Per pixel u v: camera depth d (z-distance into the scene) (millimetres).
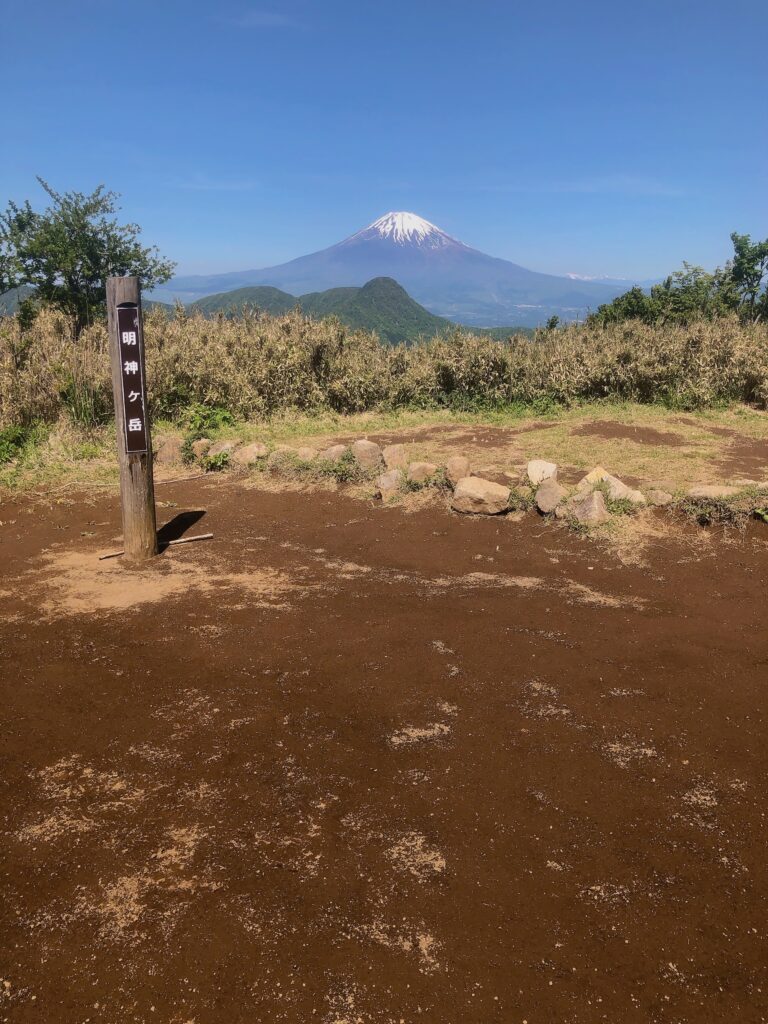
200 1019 1881
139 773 2883
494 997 1936
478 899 2254
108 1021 1881
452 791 2756
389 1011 1896
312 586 4844
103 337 11898
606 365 11695
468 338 11797
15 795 2760
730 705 3340
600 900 2250
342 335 12562
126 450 5188
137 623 4289
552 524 5836
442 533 5848
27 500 7102
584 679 3568
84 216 21141
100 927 2164
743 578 4777
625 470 7508
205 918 2188
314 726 3193
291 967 2023
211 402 10930
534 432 9578
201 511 6656
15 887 2316
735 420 10461
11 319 11031
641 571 4945
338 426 10438
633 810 2656
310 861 2410
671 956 2062
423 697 3422
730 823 2590
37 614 4449
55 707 3373
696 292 22500
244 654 3875
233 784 2807
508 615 4309
